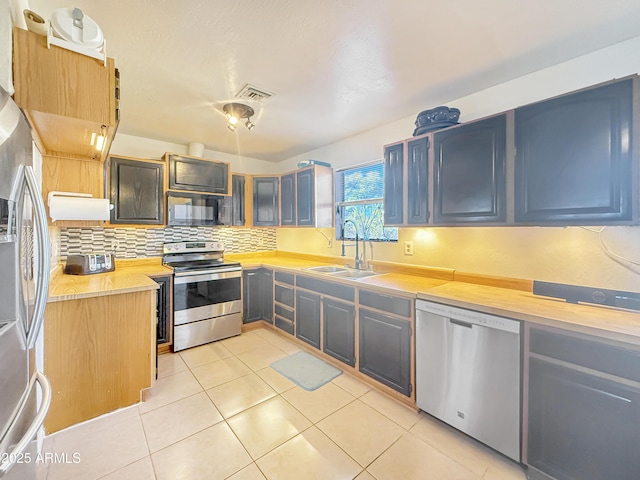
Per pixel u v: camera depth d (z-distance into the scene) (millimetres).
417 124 2203
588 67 1687
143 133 3057
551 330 1323
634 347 1114
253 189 3764
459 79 1974
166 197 3004
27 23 1258
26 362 1048
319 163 3350
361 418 1845
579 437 1245
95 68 1412
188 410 1916
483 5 1323
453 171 1950
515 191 1668
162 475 1415
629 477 1126
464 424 1631
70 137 1681
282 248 4297
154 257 3244
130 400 1951
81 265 2473
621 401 1143
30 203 1123
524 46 1626
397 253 2732
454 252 2303
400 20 1420
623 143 1327
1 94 875
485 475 1425
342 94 2186
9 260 949
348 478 1406
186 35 1521
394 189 2326
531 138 1601
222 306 3145
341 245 3359
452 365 1686
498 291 1893
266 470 1449
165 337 2773
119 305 1919
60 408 1725
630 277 1540
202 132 3027
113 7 1337
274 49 1645
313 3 1308
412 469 1459
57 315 1718
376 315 2143
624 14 1370
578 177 1447
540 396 1357
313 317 2762
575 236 1719
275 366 2527
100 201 2117
